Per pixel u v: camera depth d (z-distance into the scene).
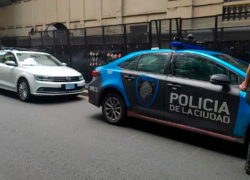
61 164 3.69
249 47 6.77
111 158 3.91
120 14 13.37
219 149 4.35
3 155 3.98
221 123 3.96
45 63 8.72
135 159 3.89
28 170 3.51
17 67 8.10
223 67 4.09
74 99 8.41
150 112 4.86
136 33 8.91
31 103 7.70
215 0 10.06
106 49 9.75
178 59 4.60
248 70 3.29
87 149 4.24
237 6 9.63
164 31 8.40
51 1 17.19
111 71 5.55
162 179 3.30
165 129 5.38
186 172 3.50
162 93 4.63
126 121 5.61
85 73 10.65
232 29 7.09
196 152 4.20
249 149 3.44
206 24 7.58
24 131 5.10
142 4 12.57
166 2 11.62
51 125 5.52
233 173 3.51
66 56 11.29
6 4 20.97
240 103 3.75
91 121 5.87
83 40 10.55
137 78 5.02
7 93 9.38
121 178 3.32
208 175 3.43
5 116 6.18
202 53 4.39
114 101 5.54
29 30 19.38
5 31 21.83
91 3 14.83
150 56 5.02
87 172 3.47
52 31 11.77
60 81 7.66
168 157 3.98
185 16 10.84
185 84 4.34
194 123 4.27
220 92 3.95
